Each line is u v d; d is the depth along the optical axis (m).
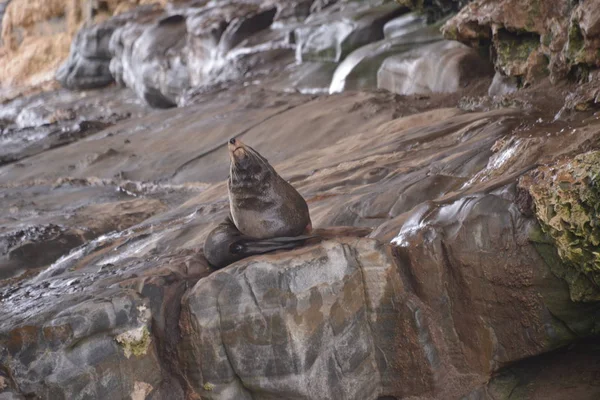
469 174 15.05
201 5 51.16
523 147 13.87
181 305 11.41
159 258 13.45
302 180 18.41
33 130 39.25
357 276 11.46
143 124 33.66
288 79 35.50
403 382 11.52
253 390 11.27
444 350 11.40
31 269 18.73
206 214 17.72
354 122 25.62
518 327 10.96
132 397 11.16
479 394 11.21
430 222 11.60
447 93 26.31
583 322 10.63
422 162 16.59
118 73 55.22
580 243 10.19
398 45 31.27
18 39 71.19
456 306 11.35
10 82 68.00
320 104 28.48
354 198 15.40
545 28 21.98
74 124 39.28
